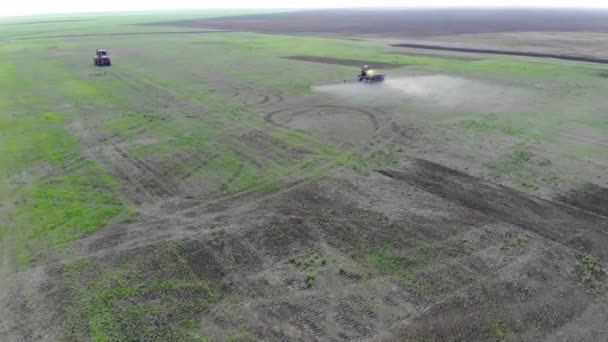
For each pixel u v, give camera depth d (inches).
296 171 842.8
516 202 705.6
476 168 847.1
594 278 522.9
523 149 943.7
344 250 583.5
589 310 472.4
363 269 543.2
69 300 492.1
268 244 598.9
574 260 556.1
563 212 671.1
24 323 458.6
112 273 538.0
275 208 698.2
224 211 690.8
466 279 522.0
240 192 757.3
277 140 1021.2
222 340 434.0
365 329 446.3
